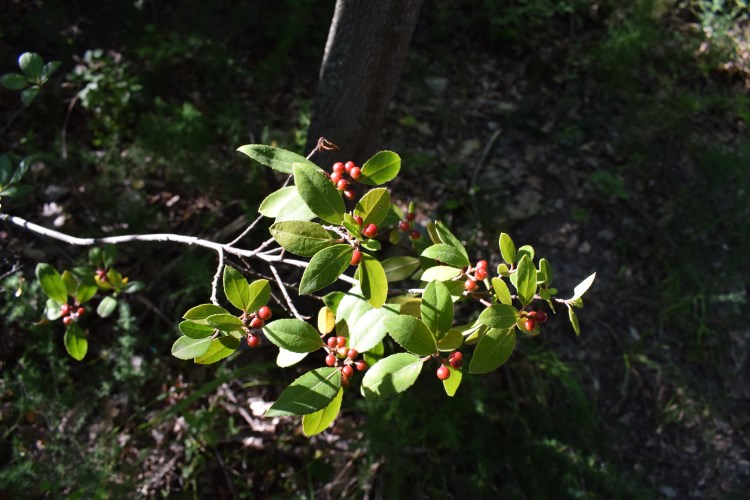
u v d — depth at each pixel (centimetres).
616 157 107
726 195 107
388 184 95
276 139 93
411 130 104
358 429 75
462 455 78
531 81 113
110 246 55
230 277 34
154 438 74
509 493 76
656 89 116
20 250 79
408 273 49
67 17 100
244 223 85
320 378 34
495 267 91
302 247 34
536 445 78
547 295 37
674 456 86
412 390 78
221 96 98
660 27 121
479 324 35
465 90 111
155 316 81
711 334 95
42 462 67
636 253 99
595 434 82
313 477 75
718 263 101
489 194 98
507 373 85
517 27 118
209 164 88
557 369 83
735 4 133
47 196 85
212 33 104
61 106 94
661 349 93
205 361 36
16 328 76
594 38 120
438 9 117
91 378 76
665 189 106
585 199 102
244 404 79
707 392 91
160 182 91
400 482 74
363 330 37
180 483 73
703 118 115
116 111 91
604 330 92
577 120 110
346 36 66
